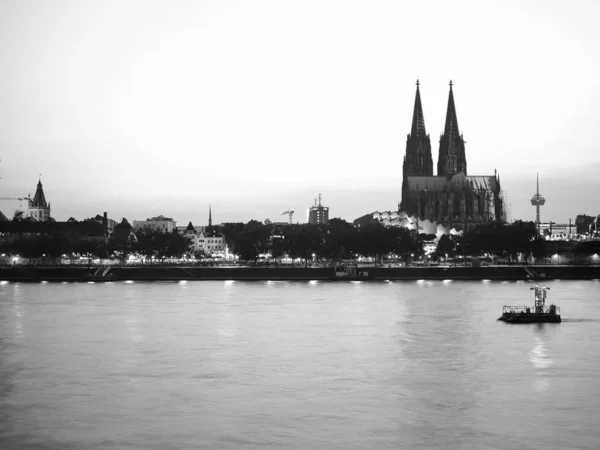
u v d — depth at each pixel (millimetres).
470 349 129625
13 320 171375
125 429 84500
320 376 108938
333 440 80500
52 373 111938
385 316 176250
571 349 129000
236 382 105438
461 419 87375
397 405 93250
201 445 79312
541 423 85625
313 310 190500
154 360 121250
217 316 177875
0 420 88000
